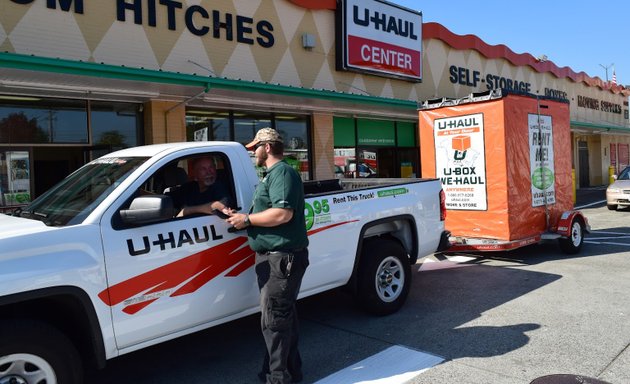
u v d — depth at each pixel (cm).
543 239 843
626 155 3328
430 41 1677
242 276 409
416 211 573
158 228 364
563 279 681
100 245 334
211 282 389
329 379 395
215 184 416
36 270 304
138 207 342
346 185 670
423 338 476
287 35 1235
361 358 434
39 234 315
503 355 427
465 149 830
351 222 498
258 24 1166
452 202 855
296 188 364
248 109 1177
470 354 432
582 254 859
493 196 799
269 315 359
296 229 364
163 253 362
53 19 861
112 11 930
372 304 529
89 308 326
